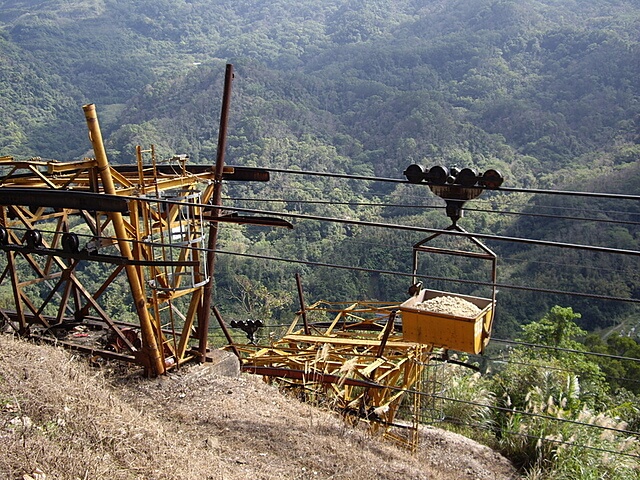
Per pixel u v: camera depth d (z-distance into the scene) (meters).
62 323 9.92
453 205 6.95
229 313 37.59
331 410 9.82
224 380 9.33
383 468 7.64
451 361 11.78
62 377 7.29
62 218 10.16
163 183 8.85
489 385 14.92
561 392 13.43
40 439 5.43
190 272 9.37
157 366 8.98
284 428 8.08
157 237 9.52
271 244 47.47
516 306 38.09
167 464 5.86
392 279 42.53
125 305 37.38
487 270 41.03
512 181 60.16
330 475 7.01
